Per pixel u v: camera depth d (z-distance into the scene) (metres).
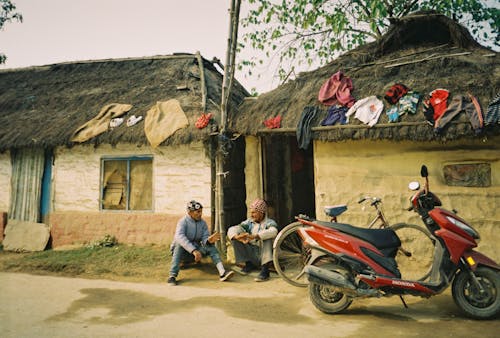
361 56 7.90
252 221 6.66
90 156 8.79
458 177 6.18
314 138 6.64
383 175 6.59
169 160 8.26
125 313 4.64
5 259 7.88
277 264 5.76
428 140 6.03
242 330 4.09
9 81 11.70
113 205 8.63
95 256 7.60
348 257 4.51
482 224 6.04
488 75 6.29
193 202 6.57
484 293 4.35
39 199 9.09
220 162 7.73
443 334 3.96
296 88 7.81
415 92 6.37
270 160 8.47
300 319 4.43
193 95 8.82
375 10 9.26
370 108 6.46
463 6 10.98
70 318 4.47
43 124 9.19
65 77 11.16
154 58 10.84
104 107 9.04
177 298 5.26
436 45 7.73
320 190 6.93
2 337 3.90
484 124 5.60
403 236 6.40
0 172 9.43
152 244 8.20
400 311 4.69
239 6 7.46
